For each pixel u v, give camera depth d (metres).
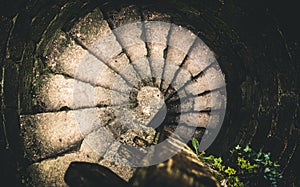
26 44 2.98
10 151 2.78
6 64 2.75
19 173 2.83
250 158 3.13
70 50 3.48
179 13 3.62
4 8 2.54
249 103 3.34
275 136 2.93
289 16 2.56
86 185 2.41
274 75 2.96
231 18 3.12
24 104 3.12
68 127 3.32
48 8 2.96
